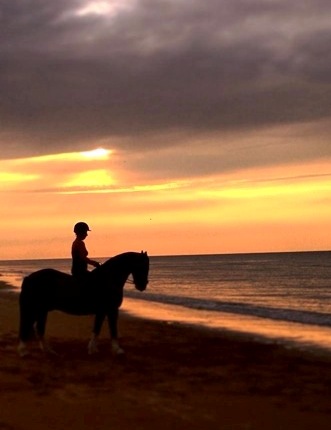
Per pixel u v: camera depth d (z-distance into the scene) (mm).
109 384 10023
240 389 9758
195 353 13641
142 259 12695
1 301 30984
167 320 21469
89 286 12445
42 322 12875
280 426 7633
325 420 7926
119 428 7434
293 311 25203
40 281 12516
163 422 7738
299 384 10203
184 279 62719
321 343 15539
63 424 7562
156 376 10781
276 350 14266
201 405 8672
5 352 13195
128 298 33188
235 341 15852
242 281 56719
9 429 7270
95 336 13008
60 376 10617
